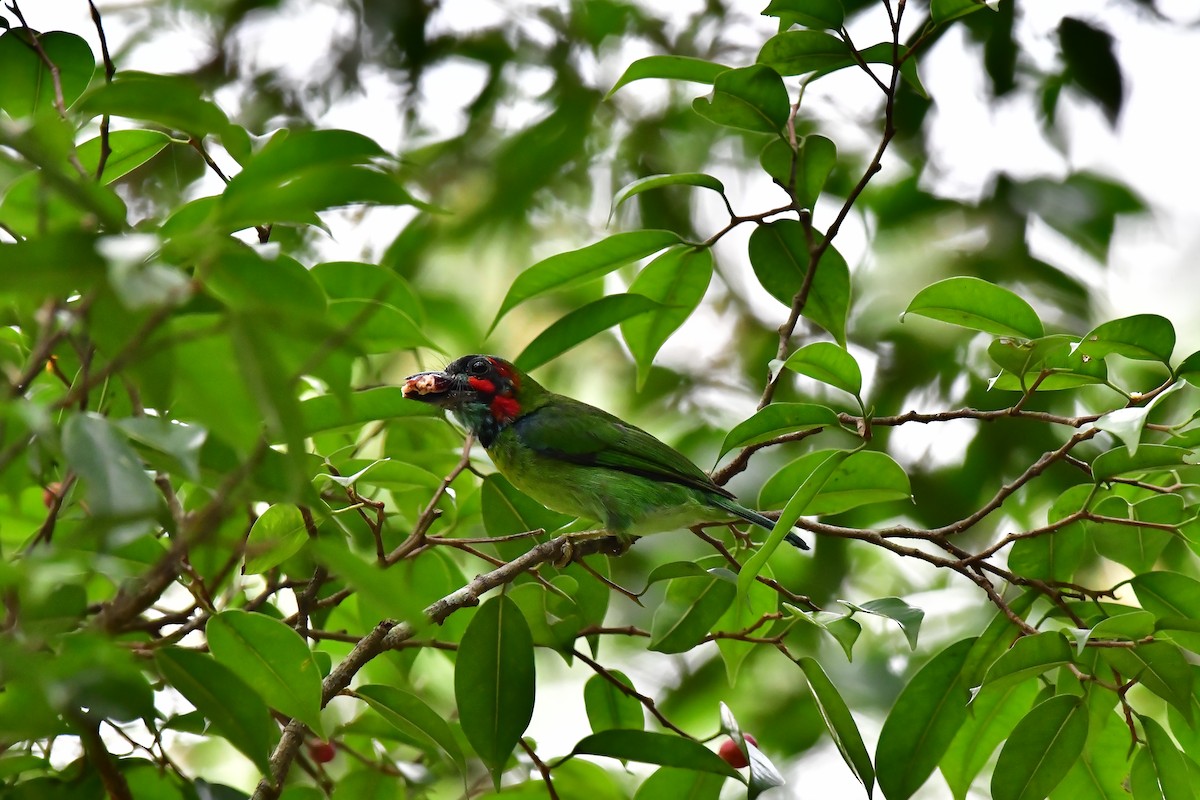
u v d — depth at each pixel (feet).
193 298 13.80
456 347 43.34
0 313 17.94
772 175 26.02
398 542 28.43
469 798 26.22
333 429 25.43
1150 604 23.59
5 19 20.43
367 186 12.93
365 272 24.03
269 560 21.18
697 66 25.52
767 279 27.45
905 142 42.55
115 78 19.03
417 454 27.81
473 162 46.47
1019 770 21.44
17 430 13.48
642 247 25.95
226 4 44.88
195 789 22.48
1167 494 24.16
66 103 21.22
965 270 41.83
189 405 13.08
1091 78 38.45
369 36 43.73
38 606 15.65
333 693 21.03
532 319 49.62
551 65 45.70
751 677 41.78
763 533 30.58
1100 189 41.93
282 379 11.89
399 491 27.61
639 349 28.48
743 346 47.19
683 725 41.68
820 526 24.93
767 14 24.14
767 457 42.32
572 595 24.68
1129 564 24.76
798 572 40.78
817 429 24.54
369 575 13.70
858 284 43.78
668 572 23.49
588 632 24.63
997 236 41.98
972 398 40.63
